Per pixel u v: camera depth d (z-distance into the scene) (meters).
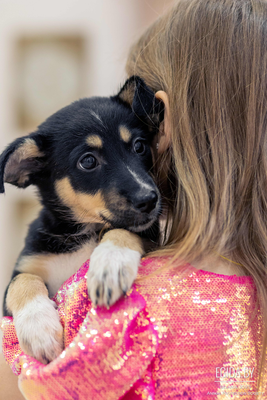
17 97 1.72
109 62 1.61
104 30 1.67
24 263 0.76
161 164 0.71
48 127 0.77
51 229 0.77
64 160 0.75
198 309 0.62
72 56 1.70
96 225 0.77
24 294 0.70
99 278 0.63
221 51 0.66
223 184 0.65
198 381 0.61
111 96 0.80
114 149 0.74
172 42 0.69
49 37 1.69
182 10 0.70
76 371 0.61
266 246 0.65
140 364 0.61
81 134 0.75
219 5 0.68
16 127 1.73
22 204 1.71
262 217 0.65
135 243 0.69
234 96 0.66
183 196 0.67
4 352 0.68
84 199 0.75
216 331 0.62
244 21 0.67
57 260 0.76
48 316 0.67
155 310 0.62
